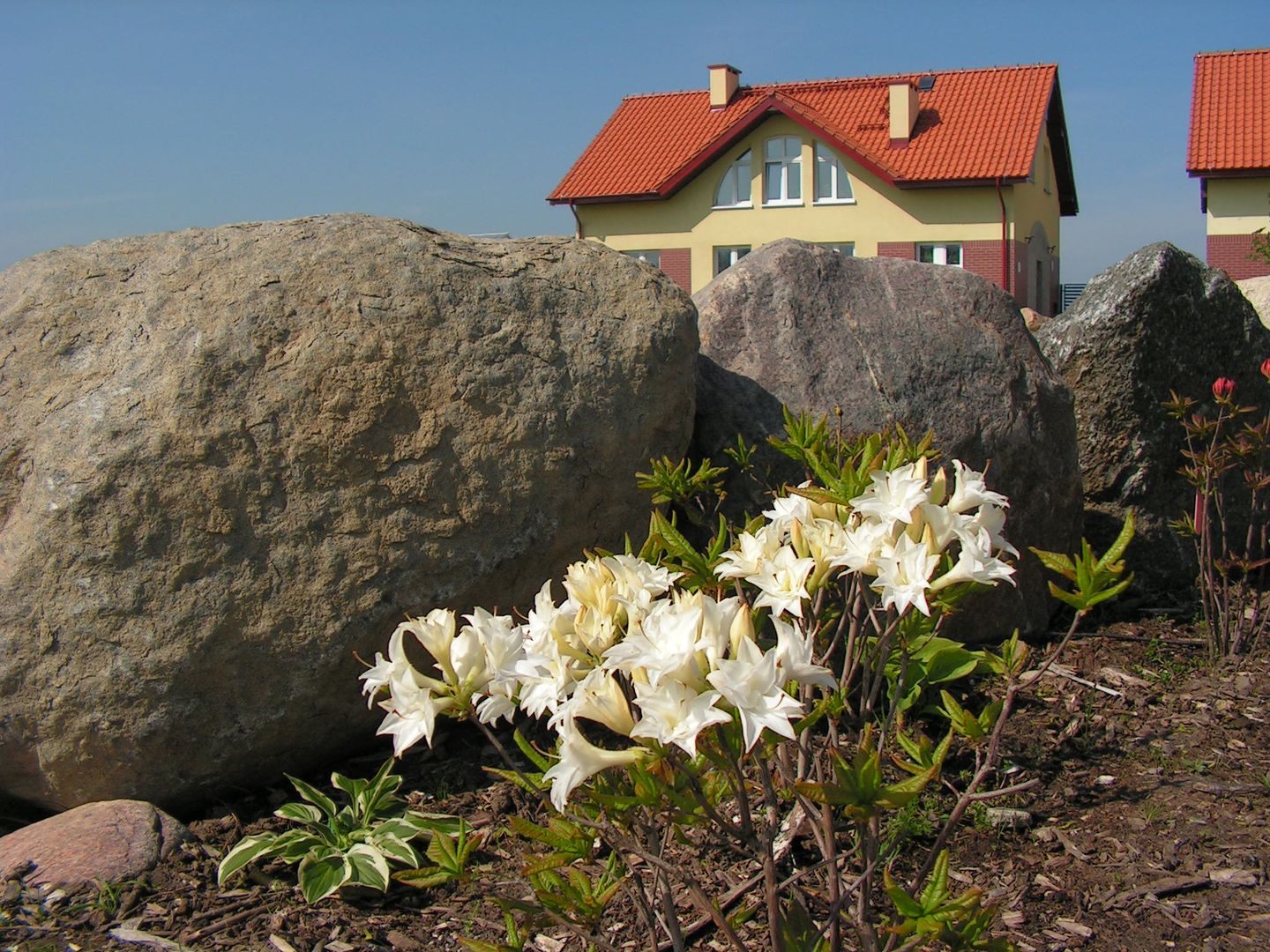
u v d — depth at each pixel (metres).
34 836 3.53
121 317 3.92
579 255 4.50
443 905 3.31
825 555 2.32
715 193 28.61
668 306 4.46
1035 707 4.49
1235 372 6.16
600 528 4.31
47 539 3.63
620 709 2.01
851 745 3.26
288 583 3.81
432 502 3.98
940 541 2.26
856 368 5.04
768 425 4.86
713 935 3.00
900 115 27.16
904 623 2.80
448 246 4.28
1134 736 4.23
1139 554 5.89
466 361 4.07
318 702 3.88
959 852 3.46
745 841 2.17
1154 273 5.82
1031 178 25.86
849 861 3.29
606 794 2.26
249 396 3.83
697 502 4.68
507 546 4.09
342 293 4.00
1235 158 23.52
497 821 3.73
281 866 3.54
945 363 5.14
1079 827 3.60
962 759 4.00
